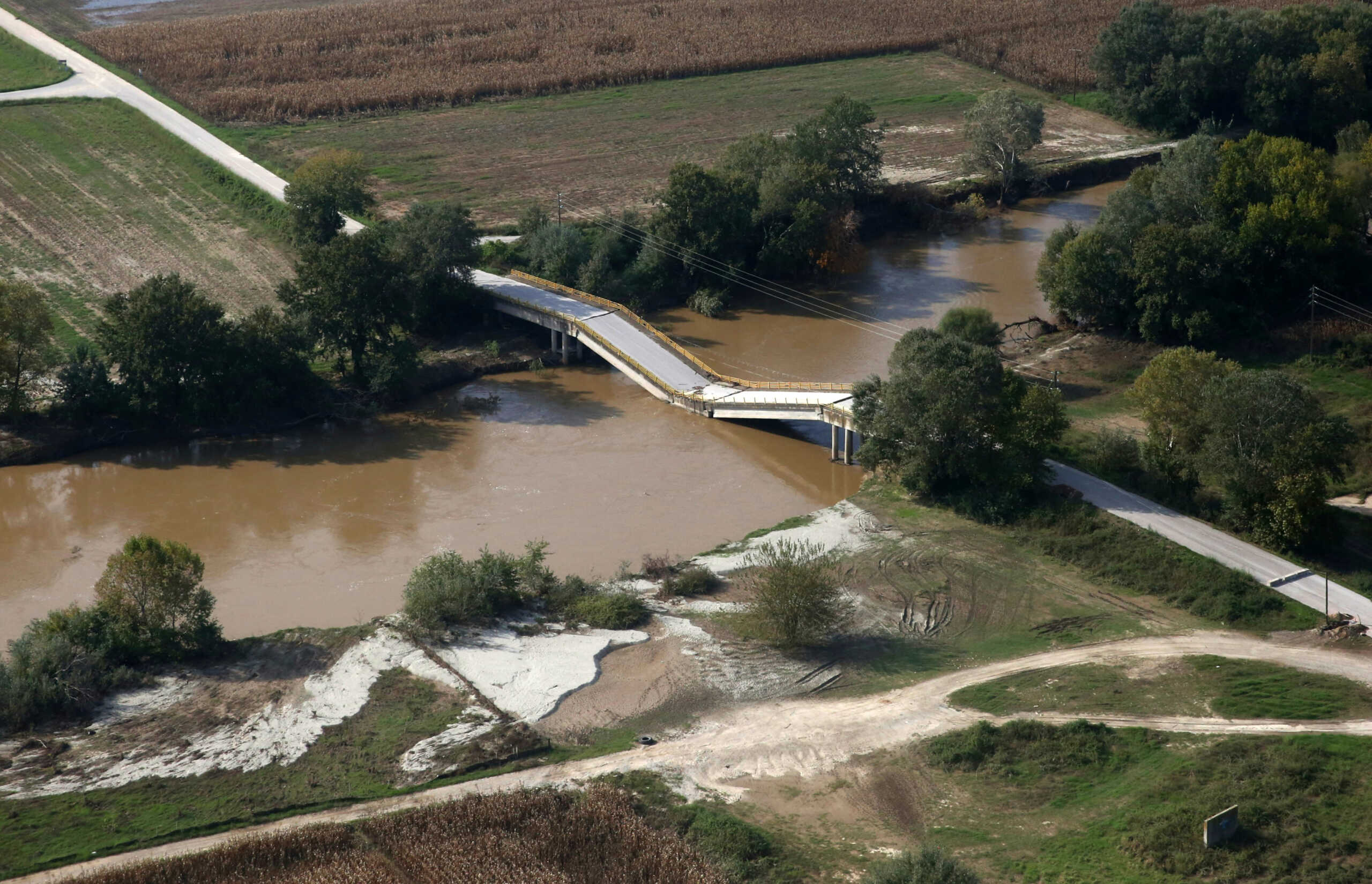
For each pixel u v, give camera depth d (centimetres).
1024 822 6538
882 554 9394
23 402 11156
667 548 9600
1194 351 10075
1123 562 9031
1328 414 11262
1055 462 10406
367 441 11431
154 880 6156
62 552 9556
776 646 8300
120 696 7712
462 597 8456
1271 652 7931
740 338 13562
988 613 8625
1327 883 5872
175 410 11400
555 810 6600
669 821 6588
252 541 9719
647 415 11956
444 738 7294
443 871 6144
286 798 6812
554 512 10156
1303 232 12850
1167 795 6556
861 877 6169
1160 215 13512
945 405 9656
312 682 7850
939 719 7450
